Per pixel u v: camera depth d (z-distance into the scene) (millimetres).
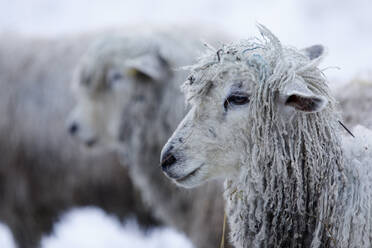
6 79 13758
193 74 6074
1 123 13664
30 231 14133
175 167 6027
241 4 33719
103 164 12883
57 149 13266
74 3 35625
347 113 8070
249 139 5891
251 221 6008
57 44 13922
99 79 10383
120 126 10297
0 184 13945
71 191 13430
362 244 5527
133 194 12945
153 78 9812
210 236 9523
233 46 6039
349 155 5844
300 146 5770
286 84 5621
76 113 10836
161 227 13211
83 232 15898
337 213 5676
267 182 5852
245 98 5844
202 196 9609
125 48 10281
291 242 5859
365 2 30828
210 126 5945
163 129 9992
